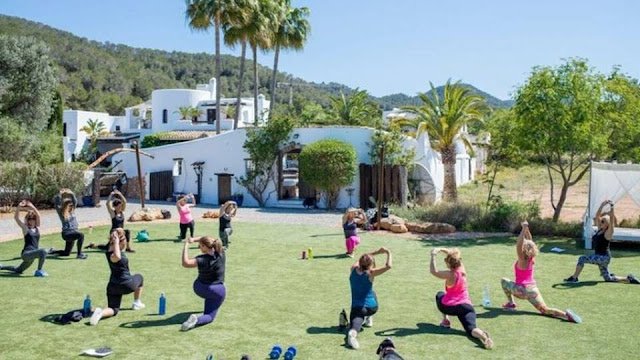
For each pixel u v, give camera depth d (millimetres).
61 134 40812
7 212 25812
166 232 19562
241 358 7285
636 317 9547
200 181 32688
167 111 55719
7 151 32969
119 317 9297
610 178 18312
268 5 41594
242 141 31609
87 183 29594
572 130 19766
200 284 9039
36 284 11555
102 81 116438
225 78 141500
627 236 16656
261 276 12711
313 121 41156
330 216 25656
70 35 131500
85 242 17234
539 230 19938
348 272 13172
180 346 7910
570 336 8500
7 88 34688
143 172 34438
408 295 11016
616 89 20484
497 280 12516
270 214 26391
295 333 8547
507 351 7801
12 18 121938
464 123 32062
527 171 51562
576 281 12258
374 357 7516
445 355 7613
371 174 28625
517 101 21016
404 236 19375
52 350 7691
